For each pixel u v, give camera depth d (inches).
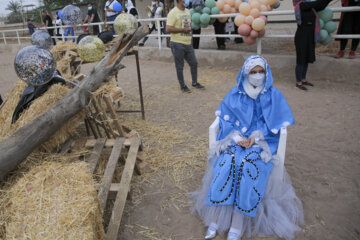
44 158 98.6
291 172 123.3
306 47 212.1
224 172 90.5
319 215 99.0
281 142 95.2
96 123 122.1
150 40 484.4
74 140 120.3
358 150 135.8
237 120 106.9
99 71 104.9
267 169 93.4
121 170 123.0
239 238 90.0
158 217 102.6
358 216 97.6
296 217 96.7
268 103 102.3
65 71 150.3
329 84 229.8
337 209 101.2
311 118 173.0
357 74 222.7
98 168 113.5
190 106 203.8
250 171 89.4
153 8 470.0
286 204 98.6
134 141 118.7
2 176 87.3
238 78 105.0
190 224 99.0
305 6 200.5
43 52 94.0
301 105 193.6
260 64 98.5
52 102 106.3
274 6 300.7
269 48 331.6
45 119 93.0
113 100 112.9
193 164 132.0
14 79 333.4
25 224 67.4
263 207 94.0
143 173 126.3
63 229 66.0
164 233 95.8
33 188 75.5
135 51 168.4
